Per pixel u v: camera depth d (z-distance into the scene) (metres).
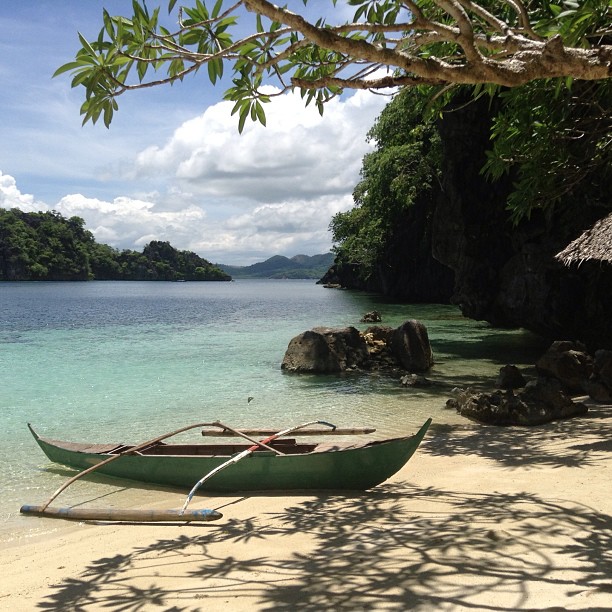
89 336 30.09
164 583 4.74
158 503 7.45
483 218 23.36
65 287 143.12
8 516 7.02
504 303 22.98
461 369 19.16
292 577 4.59
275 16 3.03
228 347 25.16
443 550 4.82
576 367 14.05
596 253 10.23
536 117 9.19
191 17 3.55
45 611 4.36
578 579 4.01
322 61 4.57
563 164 9.07
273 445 8.22
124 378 17.66
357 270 93.25
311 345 18.78
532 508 5.93
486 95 21.30
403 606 3.81
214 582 4.66
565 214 18.75
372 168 45.06
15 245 190.50
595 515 5.53
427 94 6.80
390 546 5.10
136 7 3.28
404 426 11.59
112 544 5.96
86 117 3.44
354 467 7.27
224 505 7.17
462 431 10.88
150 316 45.38
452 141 23.36
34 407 13.83
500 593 3.86
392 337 19.83
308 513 6.53
